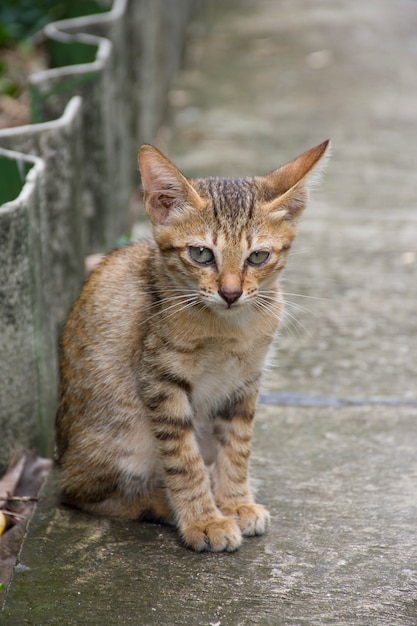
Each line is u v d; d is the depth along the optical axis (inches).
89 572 206.4
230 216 217.9
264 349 228.1
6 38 553.3
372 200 462.3
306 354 320.8
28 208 238.7
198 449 232.5
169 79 633.6
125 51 452.1
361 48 773.9
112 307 233.0
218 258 217.2
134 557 213.0
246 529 221.3
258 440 266.5
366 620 190.1
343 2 953.5
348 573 206.5
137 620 189.6
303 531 223.5
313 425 275.4
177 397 221.0
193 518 222.2
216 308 215.0
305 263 392.2
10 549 223.0
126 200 448.8
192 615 191.3
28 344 247.0
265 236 220.5
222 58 739.4
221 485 233.5
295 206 228.7
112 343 229.8
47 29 428.8
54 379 281.3
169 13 627.8
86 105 358.6
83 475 232.1
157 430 222.1
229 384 229.1
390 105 623.5
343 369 311.3
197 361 221.0
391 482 245.1
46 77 350.6
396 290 370.9
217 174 484.4
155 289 226.5
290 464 254.2
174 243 220.7
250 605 194.9
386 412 283.3
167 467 223.0
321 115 599.2
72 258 316.5
